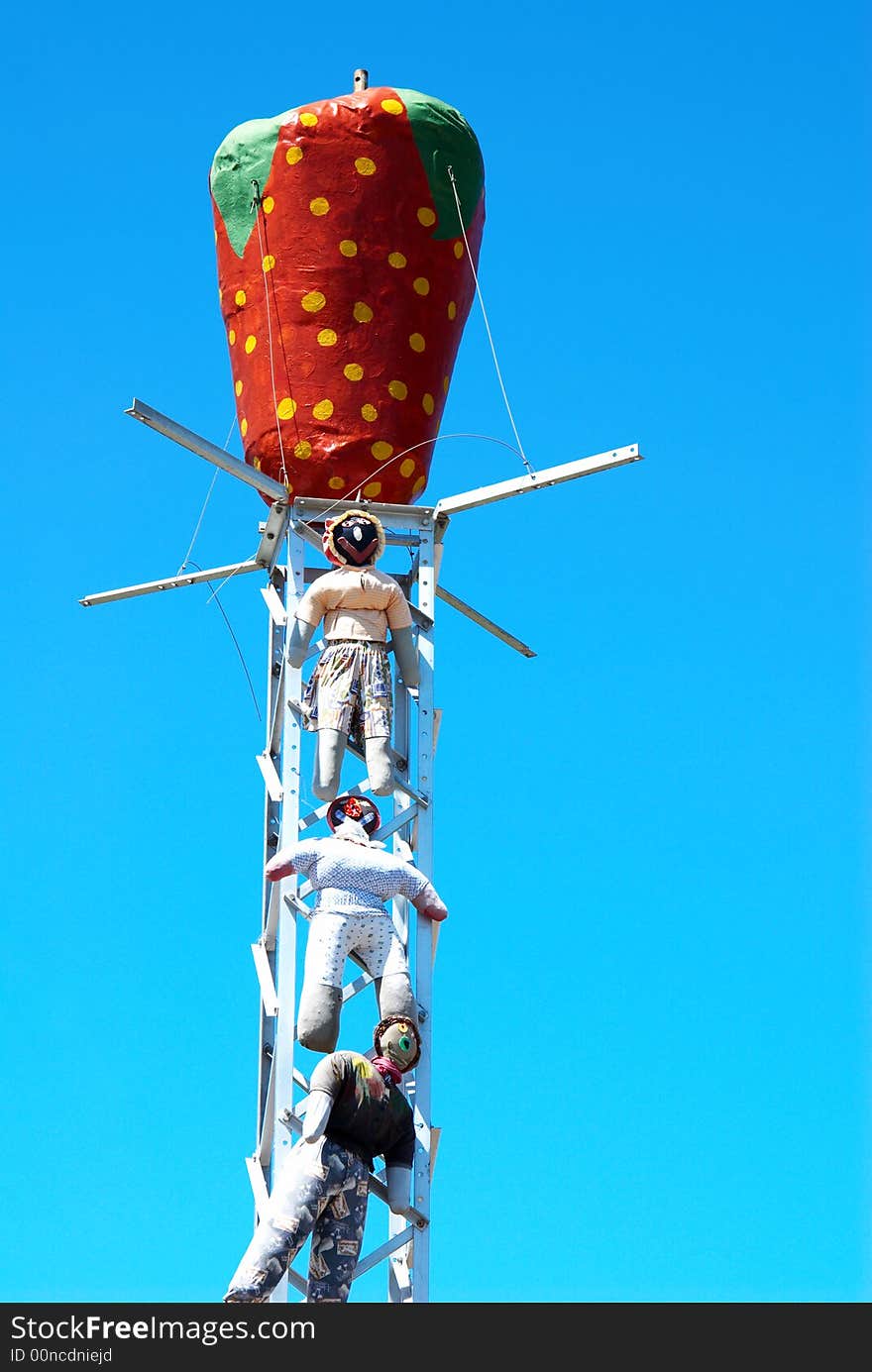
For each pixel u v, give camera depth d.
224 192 15.97
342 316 15.52
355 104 15.73
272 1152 13.60
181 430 14.41
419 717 14.84
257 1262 11.79
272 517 15.38
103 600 16.06
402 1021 12.84
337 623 14.63
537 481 14.87
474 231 16.08
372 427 15.41
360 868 13.53
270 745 15.09
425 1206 13.54
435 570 15.32
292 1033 13.80
